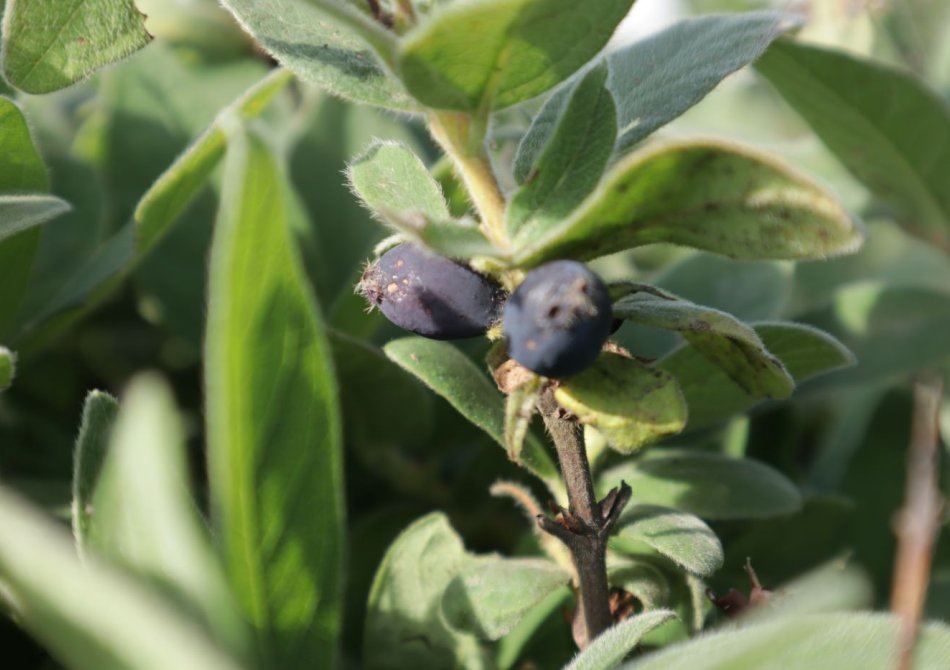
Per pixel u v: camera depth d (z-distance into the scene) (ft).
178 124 1.10
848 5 1.23
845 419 1.10
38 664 0.82
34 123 1.02
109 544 0.66
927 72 1.30
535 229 0.72
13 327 0.93
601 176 0.72
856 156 1.05
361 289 0.79
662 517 0.80
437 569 0.85
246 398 0.67
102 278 0.92
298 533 0.72
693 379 0.88
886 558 1.00
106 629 0.60
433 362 0.81
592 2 0.70
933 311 1.05
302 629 0.73
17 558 0.61
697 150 0.68
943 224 1.09
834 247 0.68
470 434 0.99
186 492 0.69
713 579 0.92
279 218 0.66
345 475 0.98
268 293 0.67
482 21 0.69
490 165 0.75
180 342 1.03
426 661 0.84
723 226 0.70
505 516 0.97
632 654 0.80
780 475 0.89
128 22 0.81
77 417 1.04
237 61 1.21
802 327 0.83
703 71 0.79
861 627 0.69
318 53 0.77
